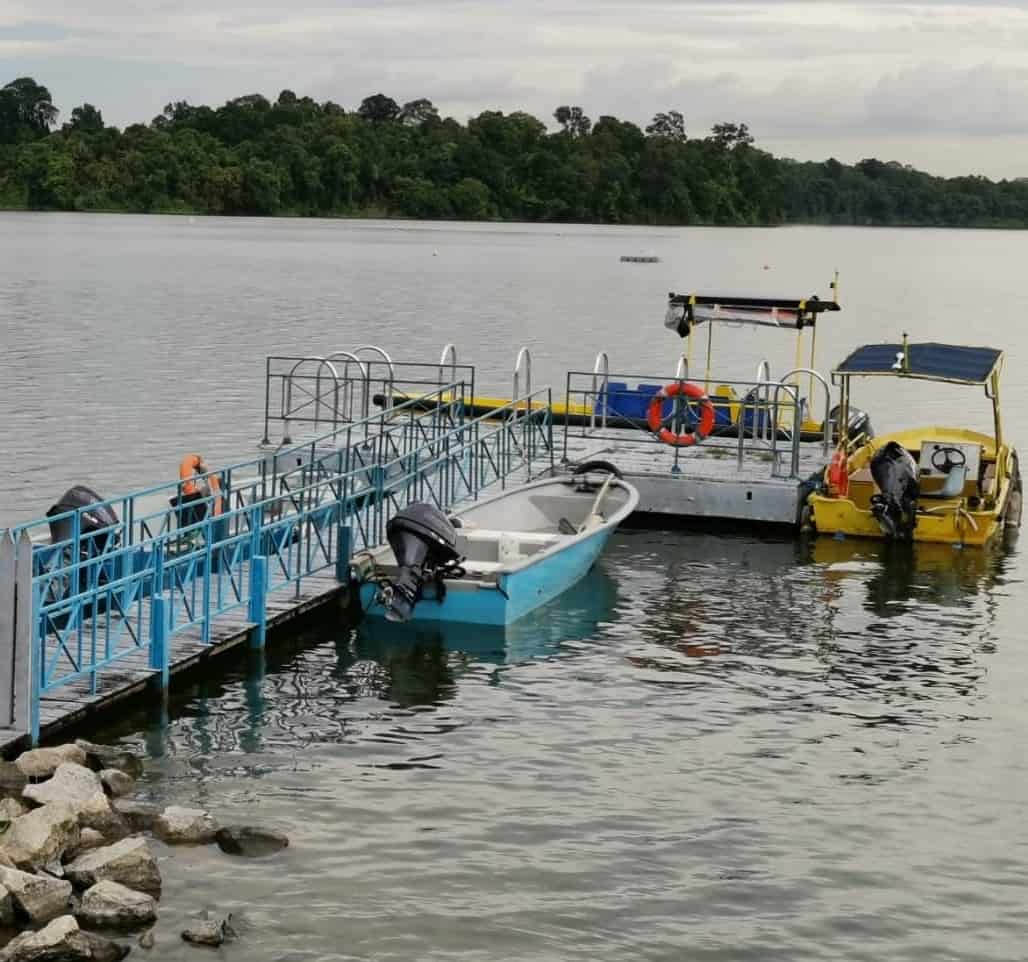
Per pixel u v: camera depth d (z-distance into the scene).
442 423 24.02
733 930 10.16
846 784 12.61
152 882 10.39
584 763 12.88
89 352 40.56
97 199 163.75
